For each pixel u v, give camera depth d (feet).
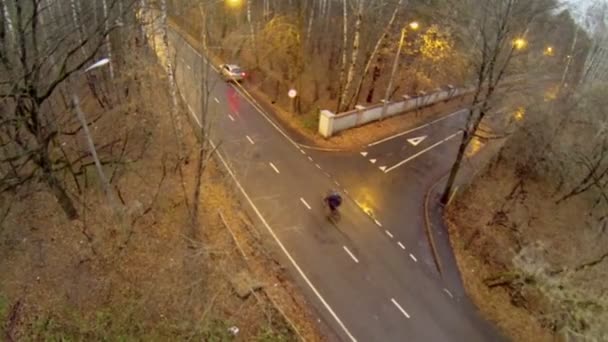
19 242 54.75
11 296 48.55
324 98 110.63
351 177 86.02
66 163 58.49
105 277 53.06
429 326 57.72
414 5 108.27
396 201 81.35
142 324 48.44
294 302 56.59
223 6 124.47
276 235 67.62
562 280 57.82
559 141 88.38
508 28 65.26
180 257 57.52
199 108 94.68
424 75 124.77
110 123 73.77
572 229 81.76
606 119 78.13
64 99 66.95
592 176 83.25
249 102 106.63
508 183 94.38
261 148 89.61
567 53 139.13
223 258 59.06
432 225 76.89
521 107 91.71
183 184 67.21
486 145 105.50
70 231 57.77
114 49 75.72
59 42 50.34
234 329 49.75
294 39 108.47
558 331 59.88
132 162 66.59
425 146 101.81
